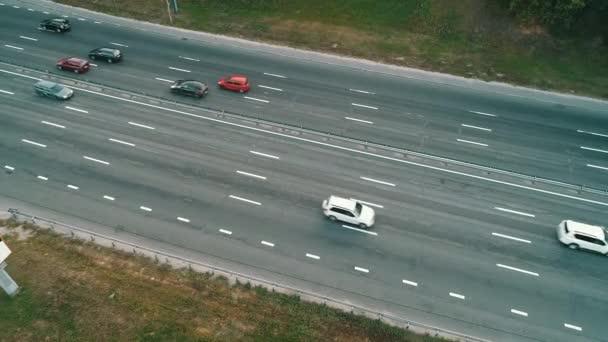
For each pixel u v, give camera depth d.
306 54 50.03
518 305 27.38
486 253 30.25
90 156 36.88
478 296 27.80
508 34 50.25
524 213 33.00
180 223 31.78
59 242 30.28
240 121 40.88
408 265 29.42
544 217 32.75
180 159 36.78
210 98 43.50
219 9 56.91
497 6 51.91
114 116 41.00
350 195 34.16
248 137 39.16
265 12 55.97
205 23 54.75
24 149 37.38
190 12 56.53
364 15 54.22
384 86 45.53
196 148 37.88
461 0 53.22
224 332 25.38
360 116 41.75
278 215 32.47
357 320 26.12
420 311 27.02
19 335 25.11
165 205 33.00
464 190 34.72
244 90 44.06
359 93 44.59
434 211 33.03
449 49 50.03
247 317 26.19
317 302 27.20
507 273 29.08
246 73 47.03
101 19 55.12
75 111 41.44
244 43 51.66
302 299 27.36
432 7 53.31
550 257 30.05
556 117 41.94
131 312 26.23
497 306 27.30
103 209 32.66
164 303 26.75
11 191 33.91
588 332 26.16
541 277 28.88
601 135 40.09
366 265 29.39
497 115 42.09
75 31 52.84
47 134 38.88
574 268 29.42
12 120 40.22
